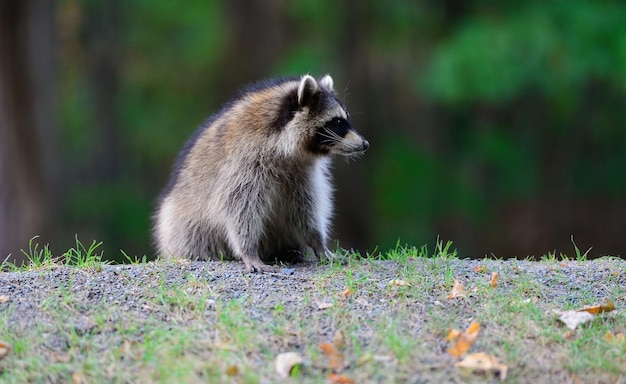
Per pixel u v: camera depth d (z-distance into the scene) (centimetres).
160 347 588
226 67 2425
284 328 614
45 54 1842
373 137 2228
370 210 2189
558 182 2138
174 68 2584
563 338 612
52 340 602
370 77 2241
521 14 1814
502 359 581
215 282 712
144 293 680
